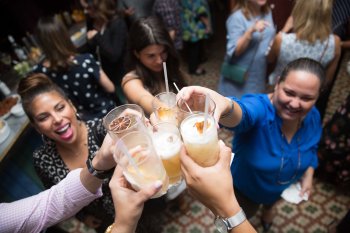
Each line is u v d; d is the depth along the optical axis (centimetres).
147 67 160
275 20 241
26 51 291
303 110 118
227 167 71
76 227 223
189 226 206
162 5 299
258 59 217
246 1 205
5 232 99
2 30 289
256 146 130
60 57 186
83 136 134
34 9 322
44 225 101
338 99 295
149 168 70
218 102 96
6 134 193
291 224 199
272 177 141
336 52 181
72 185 98
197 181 69
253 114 116
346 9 190
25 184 216
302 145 137
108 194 128
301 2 170
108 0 238
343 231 173
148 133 78
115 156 71
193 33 342
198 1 326
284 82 117
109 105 215
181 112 85
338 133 189
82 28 347
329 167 207
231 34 217
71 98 205
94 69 198
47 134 125
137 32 150
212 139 68
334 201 207
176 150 78
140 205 70
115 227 72
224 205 68
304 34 173
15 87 259
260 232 197
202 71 383
